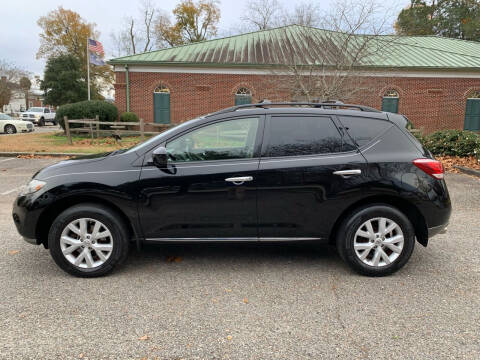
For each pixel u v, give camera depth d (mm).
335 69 13250
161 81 20562
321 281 3477
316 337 2576
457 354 2393
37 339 2521
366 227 3537
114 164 3531
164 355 2371
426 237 3631
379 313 2900
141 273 3643
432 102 20562
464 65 20125
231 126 3615
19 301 3043
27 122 25734
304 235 3609
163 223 3527
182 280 3486
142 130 15164
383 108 20469
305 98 14156
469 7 36906
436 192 3535
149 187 3455
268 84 18625
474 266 3826
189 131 3604
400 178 3490
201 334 2604
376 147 3586
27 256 4047
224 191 3479
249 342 2516
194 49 21859
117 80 20594
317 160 3518
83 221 3461
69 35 50500
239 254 4180
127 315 2848
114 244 3496
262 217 3539
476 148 10516
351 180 3482
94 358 2334
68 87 45156
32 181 3594
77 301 3055
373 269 3539
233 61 20094
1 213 5773
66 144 14945
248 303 3051
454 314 2887
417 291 3275
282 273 3658
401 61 20172
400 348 2455
